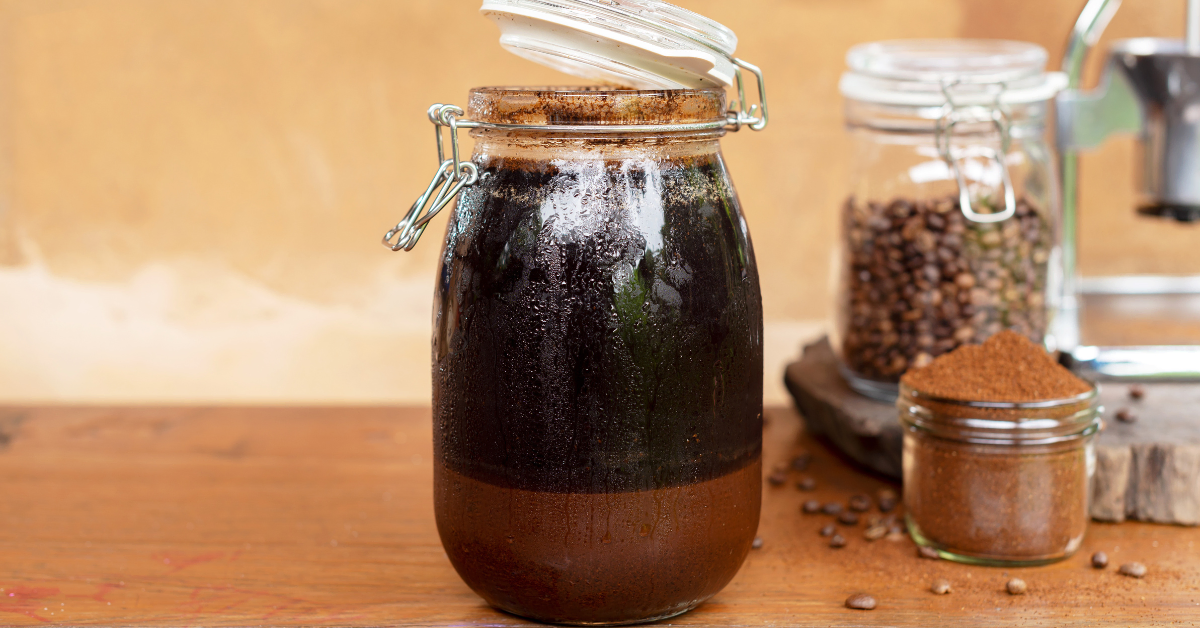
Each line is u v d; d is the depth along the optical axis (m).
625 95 0.82
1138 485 0.97
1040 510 0.92
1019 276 1.00
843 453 1.08
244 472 1.05
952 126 0.97
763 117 0.86
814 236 1.32
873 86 1.01
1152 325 1.12
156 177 1.34
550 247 0.82
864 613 0.88
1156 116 1.08
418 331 1.37
